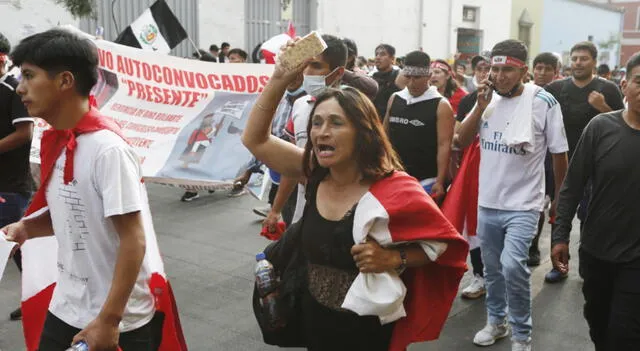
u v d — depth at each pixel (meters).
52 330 2.28
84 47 2.13
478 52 27.70
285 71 2.27
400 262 2.04
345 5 20.91
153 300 2.38
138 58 4.91
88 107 2.20
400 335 2.17
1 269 2.37
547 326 4.32
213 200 7.93
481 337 3.99
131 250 2.11
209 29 17.02
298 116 3.49
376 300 2.01
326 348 2.24
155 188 8.58
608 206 2.87
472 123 3.95
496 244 3.93
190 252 5.78
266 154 2.40
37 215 2.40
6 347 3.82
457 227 4.21
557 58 5.95
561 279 5.24
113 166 2.08
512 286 3.68
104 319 2.09
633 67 2.79
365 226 2.02
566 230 3.10
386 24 22.62
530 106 3.74
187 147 4.73
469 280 5.30
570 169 3.09
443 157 4.44
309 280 2.25
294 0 19.45
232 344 3.94
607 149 2.88
